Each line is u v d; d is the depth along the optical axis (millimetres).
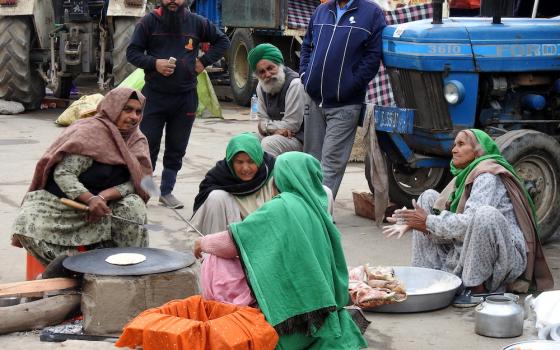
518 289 5266
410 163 7070
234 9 14531
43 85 14461
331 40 6844
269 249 4027
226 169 5297
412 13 9289
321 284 4027
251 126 12961
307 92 6996
